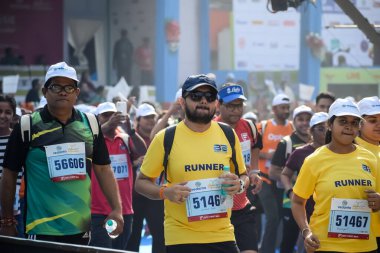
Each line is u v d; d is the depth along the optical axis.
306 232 6.83
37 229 6.80
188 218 6.54
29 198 6.85
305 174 6.87
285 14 32.41
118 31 33.00
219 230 6.61
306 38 31.34
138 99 26.98
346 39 31.70
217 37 32.59
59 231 6.80
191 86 6.55
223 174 6.54
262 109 30.20
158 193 6.55
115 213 7.15
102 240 9.73
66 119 6.93
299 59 32.00
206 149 6.63
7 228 6.98
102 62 33.31
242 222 8.65
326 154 6.83
